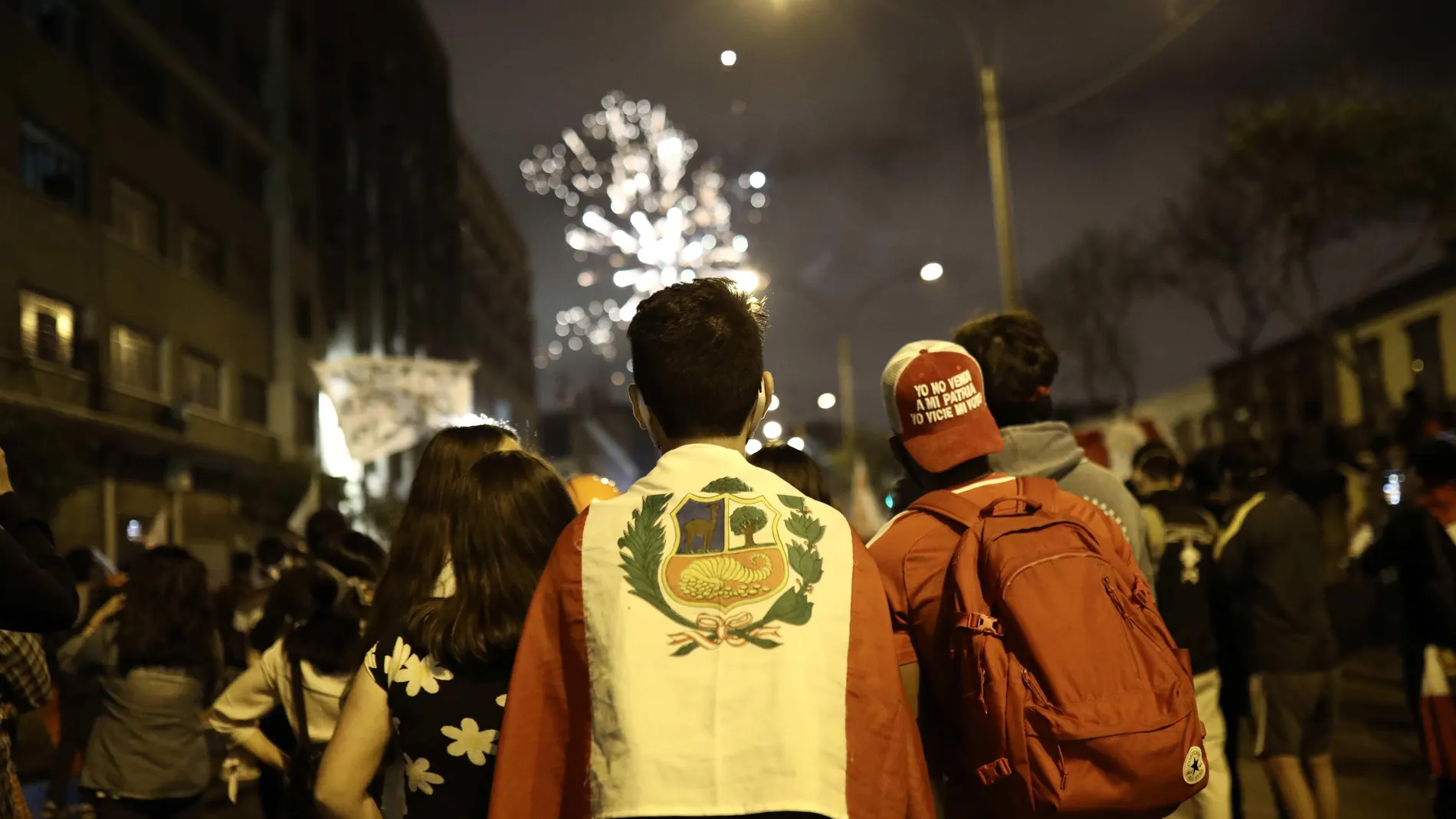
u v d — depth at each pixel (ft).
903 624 8.71
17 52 73.92
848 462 153.58
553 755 6.72
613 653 6.59
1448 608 16.72
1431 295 96.68
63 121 79.30
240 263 110.63
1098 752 7.43
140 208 91.61
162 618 17.85
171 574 18.17
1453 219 77.15
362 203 144.15
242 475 105.19
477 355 204.95
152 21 94.58
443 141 185.06
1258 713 17.19
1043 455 11.40
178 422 92.12
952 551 8.70
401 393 40.19
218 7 108.99
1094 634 7.76
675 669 6.52
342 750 8.26
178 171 97.81
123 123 88.07
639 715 6.40
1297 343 119.96
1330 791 17.42
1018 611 7.80
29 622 7.87
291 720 13.73
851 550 7.07
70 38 82.07
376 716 8.31
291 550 23.09
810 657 6.57
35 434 61.11
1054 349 11.87
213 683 18.95
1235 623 17.37
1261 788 25.38
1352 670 42.16
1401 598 17.78
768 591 6.74
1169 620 16.47
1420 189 74.49
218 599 28.25
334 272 134.41
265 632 19.83
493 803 6.66
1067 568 8.00
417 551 10.41
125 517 85.87
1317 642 16.99
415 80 169.99
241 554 40.57
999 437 9.61
